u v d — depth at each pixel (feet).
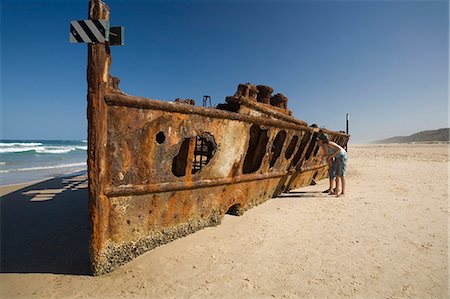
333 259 12.35
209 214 15.62
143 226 12.41
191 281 10.57
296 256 12.60
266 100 19.97
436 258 12.51
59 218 19.65
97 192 10.61
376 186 29.19
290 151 25.70
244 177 17.74
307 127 23.65
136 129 11.53
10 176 44.86
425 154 81.51
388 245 13.82
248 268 11.52
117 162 11.20
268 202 21.74
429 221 17.40
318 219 17.65
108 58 10.75
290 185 26.04
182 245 13.42
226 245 13.62
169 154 12.82
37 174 47.55
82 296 9.72
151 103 11.68
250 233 15.16
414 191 26.35
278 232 15.37
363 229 15.96
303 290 10.08
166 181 12.98
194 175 14.32
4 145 155.33
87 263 12.09
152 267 11.51
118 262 11.54
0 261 12.51
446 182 31.27
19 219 19.44
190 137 13.39
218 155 15.23
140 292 9.91
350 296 9.75
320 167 32.24
